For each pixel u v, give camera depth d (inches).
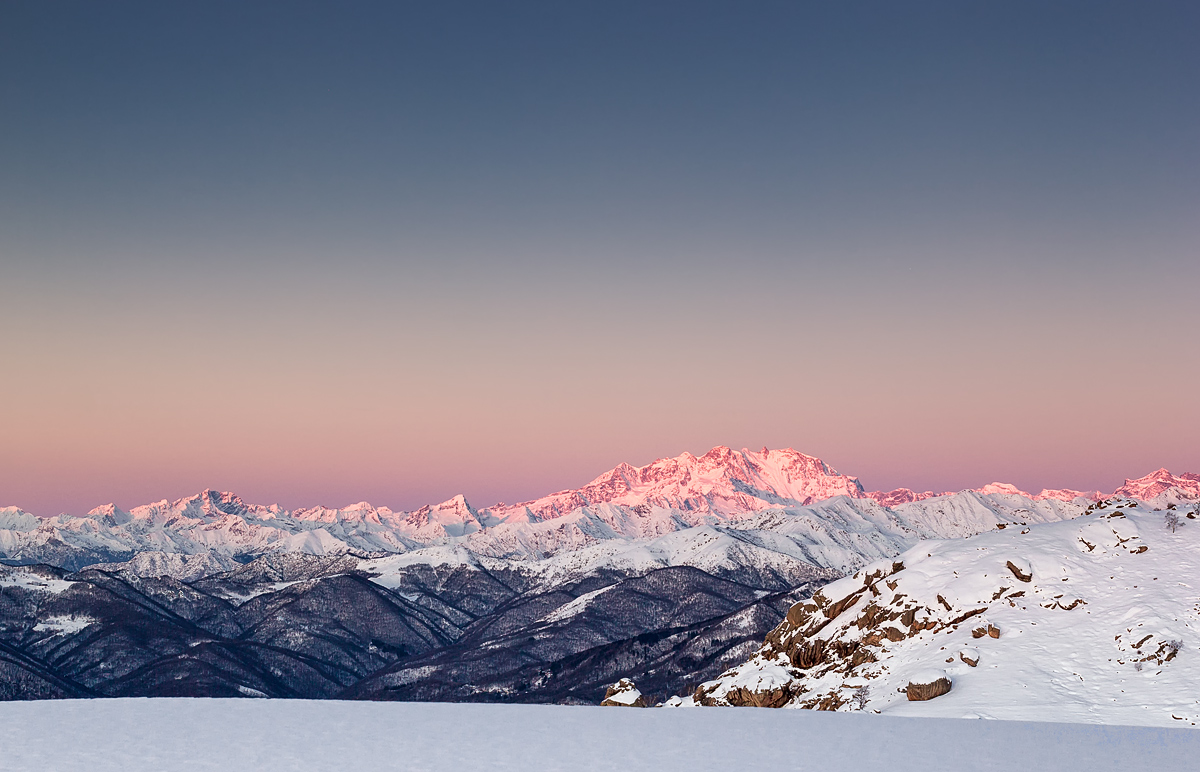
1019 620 3154.5
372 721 1493.6
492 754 1256.8
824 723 1573.6
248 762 1175.6
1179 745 1397.6
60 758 1177.4
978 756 1294.3
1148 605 3021.7
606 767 1190.3
